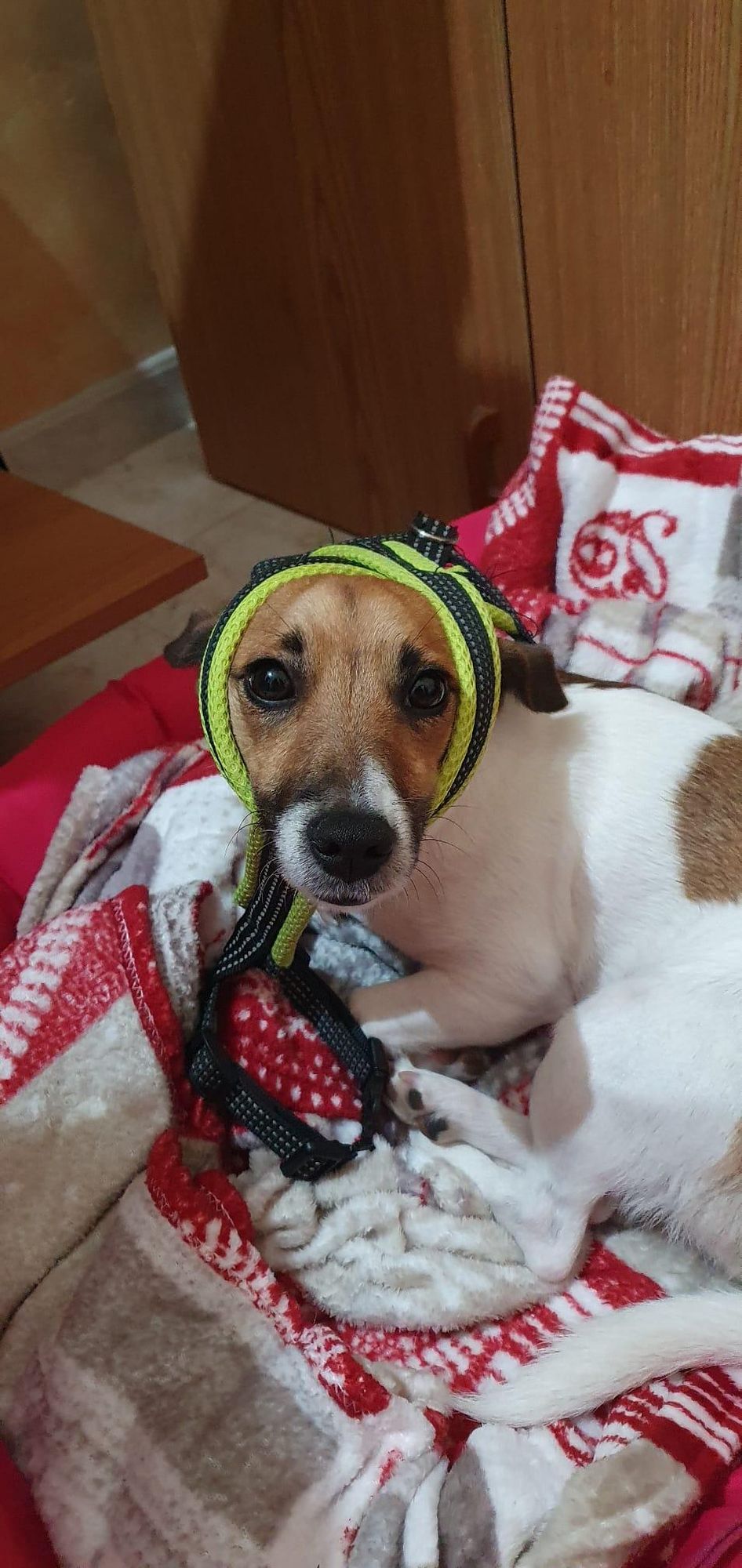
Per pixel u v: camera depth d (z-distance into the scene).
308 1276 0.39
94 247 0.95
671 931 0.39
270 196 0.75
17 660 0.55
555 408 0.55
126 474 1.03
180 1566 0.32
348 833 0.30
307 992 0.44
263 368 0.87
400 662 0.33
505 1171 0.41
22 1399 0.35
